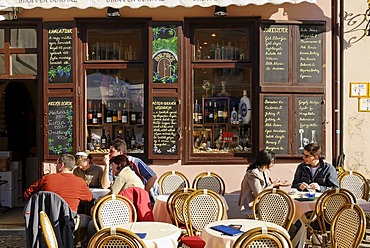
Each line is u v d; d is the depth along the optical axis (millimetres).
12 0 8141
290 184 7887
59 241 6148
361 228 4695
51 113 8711
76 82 8672
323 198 6359
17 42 8820
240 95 8891
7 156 10945
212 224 5645
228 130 8891
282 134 8680
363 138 8945
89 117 8891
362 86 8930
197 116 8867
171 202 6613
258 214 6410
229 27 8852
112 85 8898
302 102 8719
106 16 8711
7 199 10492
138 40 8867
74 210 6605
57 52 8695
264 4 8469
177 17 8734
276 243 4344
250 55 8828
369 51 8938
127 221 6102
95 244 4566
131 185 6703
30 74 8828
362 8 8930
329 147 8883
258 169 7309
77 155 7980
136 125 8898
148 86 8727
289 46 8695
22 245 7688
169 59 8680
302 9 8781
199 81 8875
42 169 8719
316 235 6621
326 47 8828
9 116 12305
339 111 8883
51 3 8141
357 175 8117
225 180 8781
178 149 8688
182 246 5812
